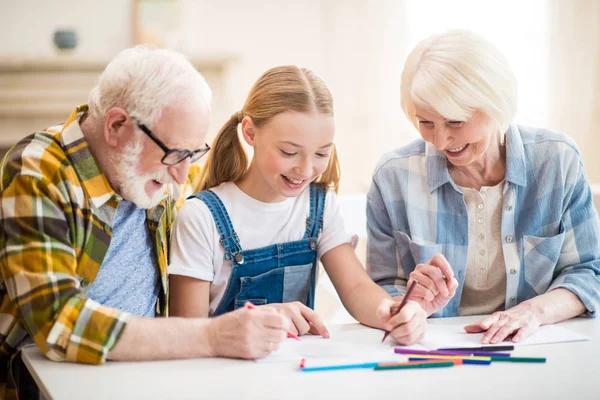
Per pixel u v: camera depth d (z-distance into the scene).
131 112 1.19
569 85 3.78
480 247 1.51
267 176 1.34
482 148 1.37
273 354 1.15
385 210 1.57
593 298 1.37
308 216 1.48
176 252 1.39
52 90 3.77
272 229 1.44
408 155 1.55
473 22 3.82
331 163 1.50
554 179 1.46
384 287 1.53
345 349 1.18
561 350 1.18
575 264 1.48
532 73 3.78
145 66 1.21
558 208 1.47
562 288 1.39
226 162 1.44
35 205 1.15
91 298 1.26
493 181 1.50
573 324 1.34
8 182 1.17
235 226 1.42
